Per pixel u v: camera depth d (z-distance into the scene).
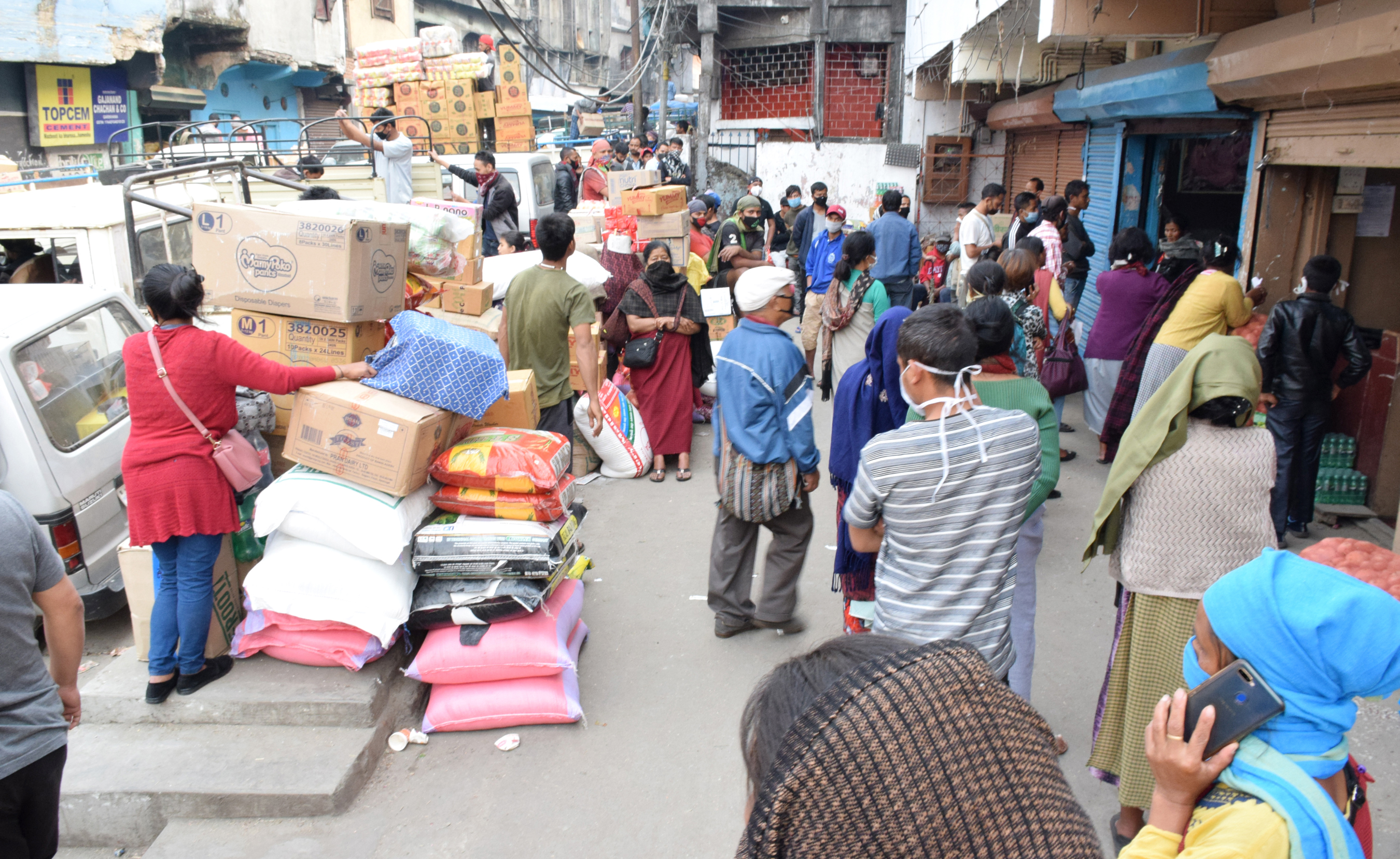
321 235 3.60
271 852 3.08
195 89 17.25
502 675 3.68
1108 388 6.50
